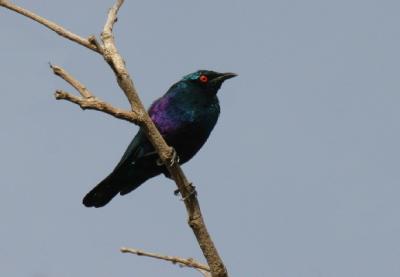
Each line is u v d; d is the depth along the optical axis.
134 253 9.83
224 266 9.90
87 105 9.20
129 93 9.73
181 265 9.98
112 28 10.15
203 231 10.05
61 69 9.30
